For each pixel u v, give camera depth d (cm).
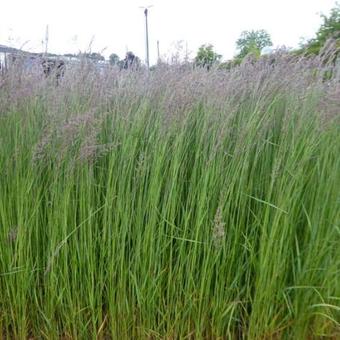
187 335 167
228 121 161
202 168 160
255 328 165
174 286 163
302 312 165
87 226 160
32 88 178
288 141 163
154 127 166
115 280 165
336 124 163
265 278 158
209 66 206
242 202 161
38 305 169
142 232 162
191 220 161
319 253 161
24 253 164
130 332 170
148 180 162
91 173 160
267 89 171
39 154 158
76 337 169
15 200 166
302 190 166
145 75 194
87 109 169
